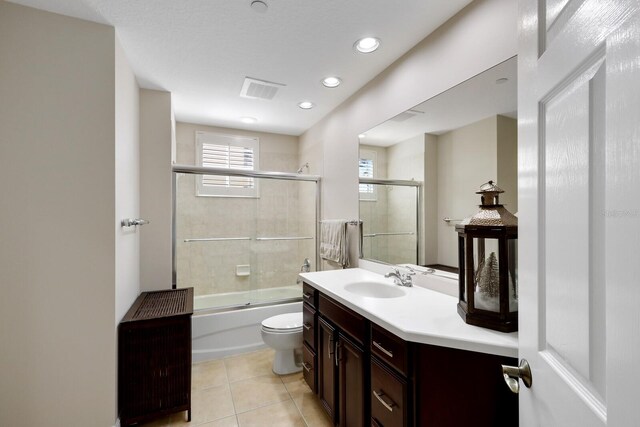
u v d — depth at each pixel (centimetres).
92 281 159
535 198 66
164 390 175
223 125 348
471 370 109
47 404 151
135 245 220
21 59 150
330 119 301
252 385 220
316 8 153
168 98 251
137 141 232
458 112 157
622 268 39
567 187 54
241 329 278
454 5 151
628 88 38
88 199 159
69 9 153
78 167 158
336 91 254
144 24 164
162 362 175
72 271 156
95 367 159
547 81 61
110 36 165
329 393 173
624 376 38
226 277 331
